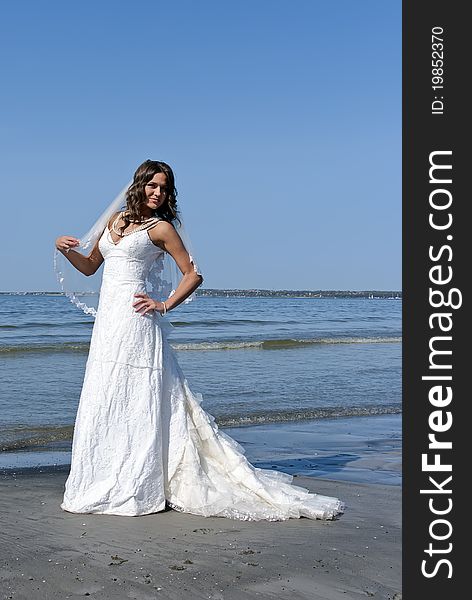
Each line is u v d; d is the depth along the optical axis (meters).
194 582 3.47
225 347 23.14
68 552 3.89
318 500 4.97
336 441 8.25
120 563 3.72
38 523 4.47
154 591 3.35
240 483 4.93
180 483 4.85
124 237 4.90
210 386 13.20
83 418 4.82
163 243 4.93
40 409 10.36
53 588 3.36
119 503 4.69
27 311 44.25
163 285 5.09
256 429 9.09
